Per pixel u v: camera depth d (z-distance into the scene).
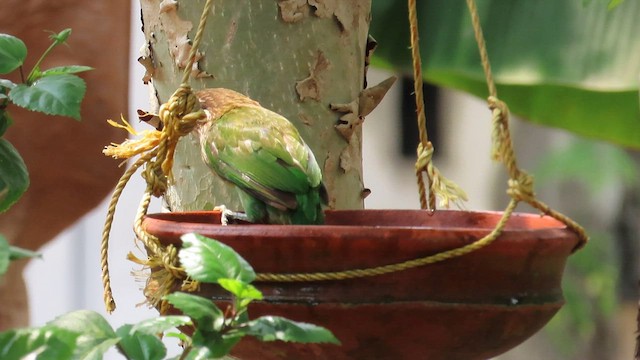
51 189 4.87
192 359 4.15
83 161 4.88
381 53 5.14
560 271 4.36
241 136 4.45
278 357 4.32
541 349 10.05
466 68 5.01
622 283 9.90
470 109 10.46
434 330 4.30
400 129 10.71
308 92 4.63
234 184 4.45
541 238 4.31
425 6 5.11
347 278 4.28
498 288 4.30
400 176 10.80
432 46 5.04
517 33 5.00
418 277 4.29
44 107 4.28
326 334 4.14
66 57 4.85
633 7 4.96
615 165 8.78
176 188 4.65
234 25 4.61
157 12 4.64
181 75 4.63
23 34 4.83
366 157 10.89
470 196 10.48
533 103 5.58
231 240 4.29
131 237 8.25
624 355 9.82
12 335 4.07
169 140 4.42
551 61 4.97
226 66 4.62
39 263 8.31
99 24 4.87
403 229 4.28
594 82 4.95
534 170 9.58
